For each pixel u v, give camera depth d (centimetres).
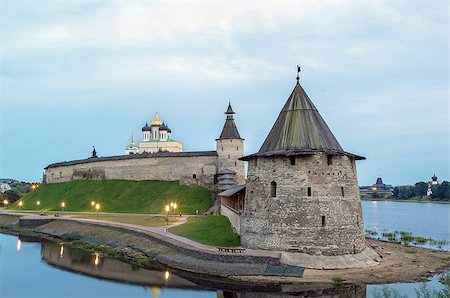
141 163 10575
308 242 4103
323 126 4591
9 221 8675
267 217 4297
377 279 3631
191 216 7862
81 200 10144
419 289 3303
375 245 5275
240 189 5519
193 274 4072
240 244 4647
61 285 3888
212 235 5284
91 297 3500
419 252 4891
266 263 3931
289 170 4266
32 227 7944
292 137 4425
